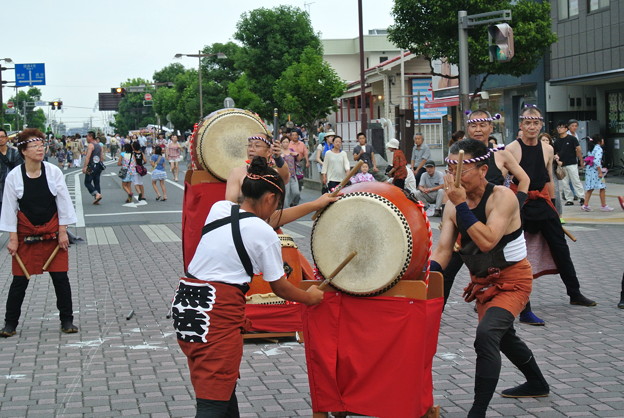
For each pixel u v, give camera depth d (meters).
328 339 4.58
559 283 9.94
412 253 4.40
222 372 4.18
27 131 7.67
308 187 27.12
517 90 30.69
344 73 65.25
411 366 4.42
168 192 26.88
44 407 5.69
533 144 8.03
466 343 7.19
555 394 5.73
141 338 7.65
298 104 38.00
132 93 140.88
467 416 5.06
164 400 5.81
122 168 22.94
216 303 4.17
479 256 5.15
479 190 5.04
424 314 4.40
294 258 7.14
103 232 16.20
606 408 5.42
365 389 4.54
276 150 7.07
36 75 60.72
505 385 5.99
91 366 6.73
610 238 13.54
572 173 18.02
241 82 51.75
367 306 4.49
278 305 7.28
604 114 27.88
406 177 17.41
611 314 8.17
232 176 6.62
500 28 14.53
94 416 5.49
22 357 7.04
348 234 4.48
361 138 18.62
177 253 13.16
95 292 9.94
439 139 39.84
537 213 8.10
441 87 36.84
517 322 7.90
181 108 77.00
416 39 24.31
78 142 52.78
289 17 52.12
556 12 28.19
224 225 4.23
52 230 7.79
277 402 5.71
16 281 7.81
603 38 25.75
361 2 30.69
